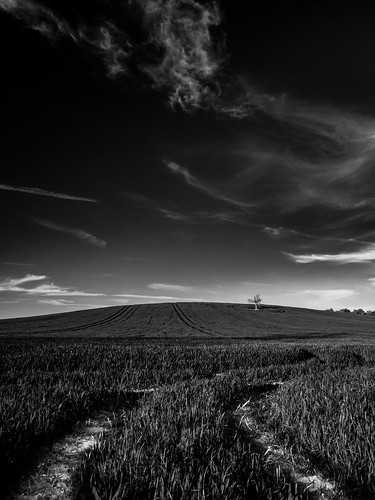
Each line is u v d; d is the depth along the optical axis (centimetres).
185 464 390
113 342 3294
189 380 1113
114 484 346
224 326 6425
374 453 444
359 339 4538
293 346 2391
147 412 598
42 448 512
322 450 471
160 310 8888
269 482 391
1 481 409
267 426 636
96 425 645
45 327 5916
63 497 384
